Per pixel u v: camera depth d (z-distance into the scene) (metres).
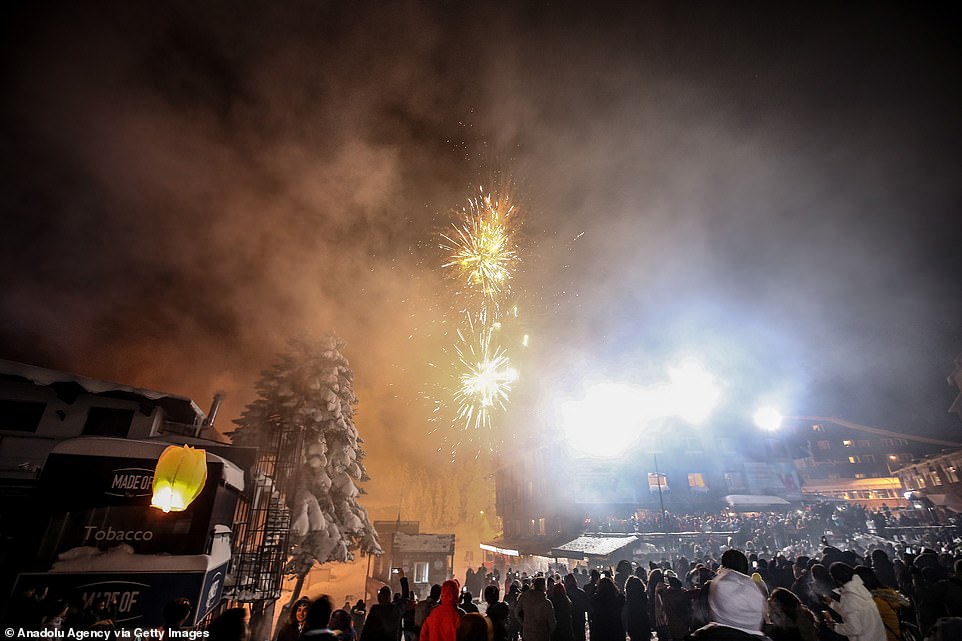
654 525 29.78
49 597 9.76
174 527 11.64
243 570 15.84
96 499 11.14
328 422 21.31
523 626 8.75
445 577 36.41
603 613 9.42
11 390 15.23
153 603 10.24
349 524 20.53
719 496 36.78
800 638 4.75
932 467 38.81
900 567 10.48
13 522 12.65
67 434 15.41
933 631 4.41
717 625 3.61
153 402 16.59
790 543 23.20
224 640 3.88
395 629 7.40
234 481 13.73
